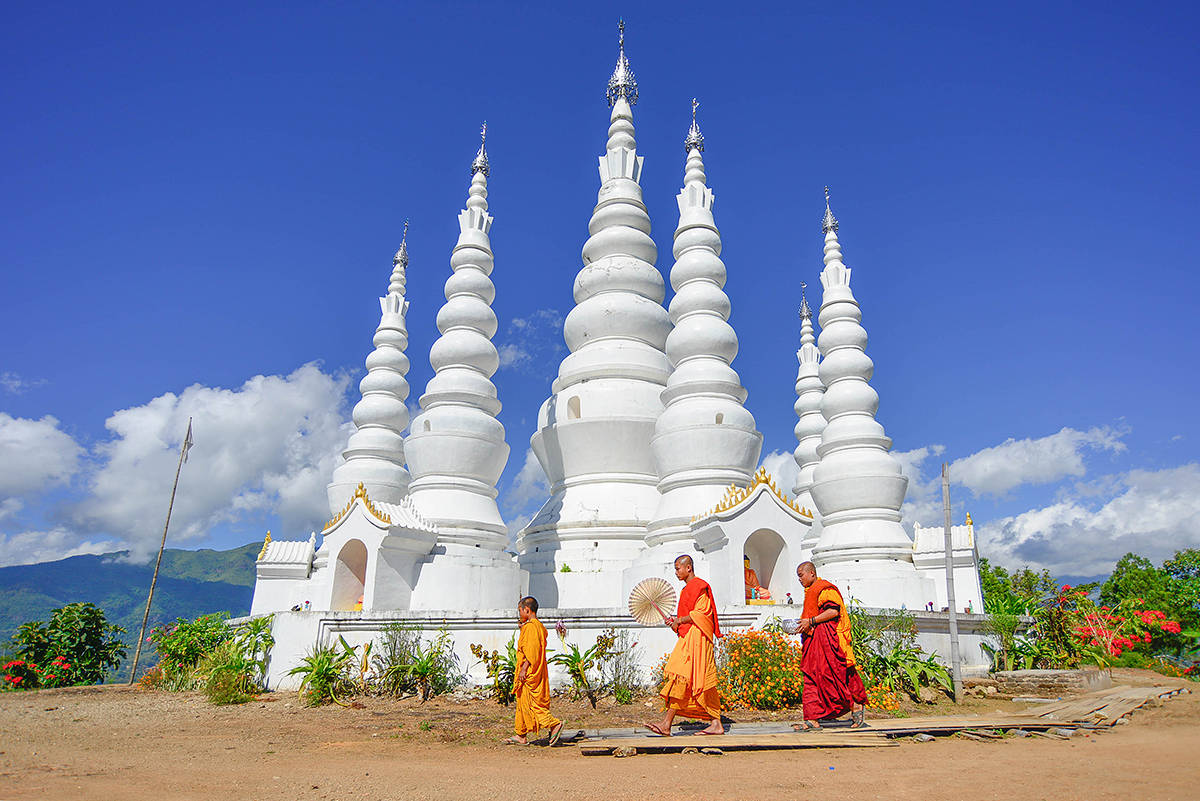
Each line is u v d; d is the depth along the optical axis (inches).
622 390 1317.7
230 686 815.7
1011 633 1000.9
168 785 368.8
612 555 1213.1
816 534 1481.3
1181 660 1525.6
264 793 350.0
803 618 550.6
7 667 1106.7
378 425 1507.1
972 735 511.8
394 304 1642.5
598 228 1473.9
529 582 1223.5
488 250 1406.3
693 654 509.7
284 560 1352.1
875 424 1245.1
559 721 506.6
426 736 558.3
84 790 350.9
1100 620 1364.4
